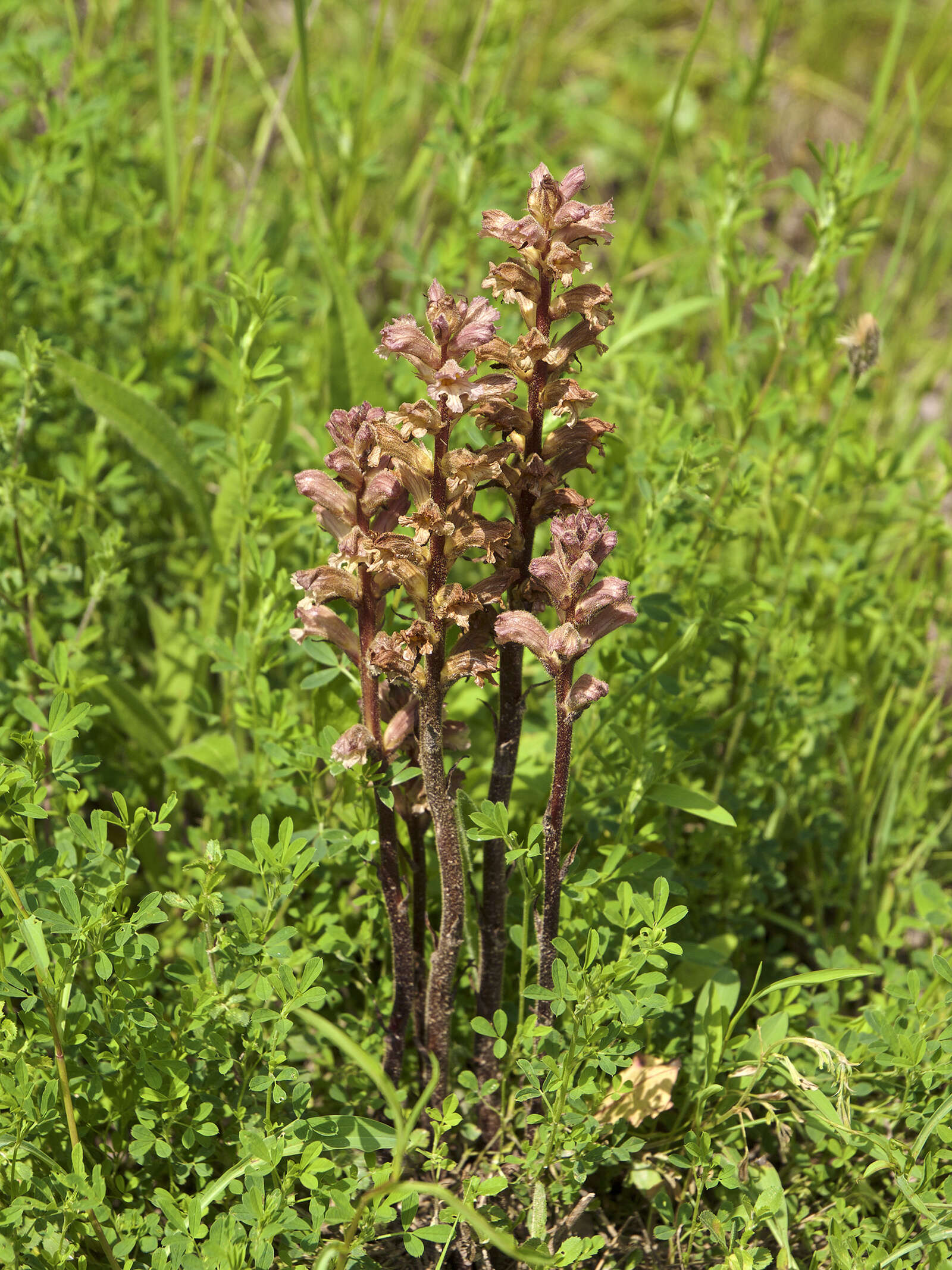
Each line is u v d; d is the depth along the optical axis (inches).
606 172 267.9
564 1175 102.0
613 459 147.4
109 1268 96.7
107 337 178.2
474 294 185.8
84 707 103.2
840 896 143.2
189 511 171.3
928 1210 95.7
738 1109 105.3
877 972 99.4
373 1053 113.7
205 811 133.0
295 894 119.3
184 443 141.3
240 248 167.6
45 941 94.0
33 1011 97.0
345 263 175.8
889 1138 112.7
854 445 164.1
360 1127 96.2
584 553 84.1
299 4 146.9
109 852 98.3
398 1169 82.6
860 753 159.6
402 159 235.6
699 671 132.2
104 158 182.9
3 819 112.3
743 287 161.2
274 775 124.8
